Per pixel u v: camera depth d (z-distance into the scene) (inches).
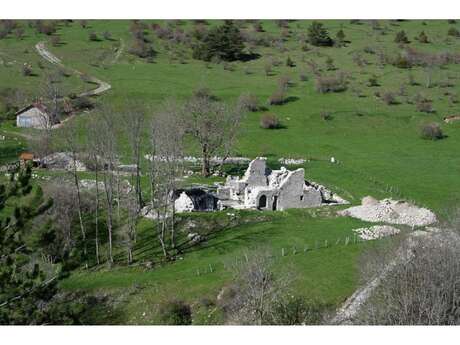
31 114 6786.4
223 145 5984.3
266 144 6855.3
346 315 2913.4
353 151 6727.4
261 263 3169.3
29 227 2541.8
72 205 4347.9
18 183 2438.5
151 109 7145.7
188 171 5639.8
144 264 3836.1
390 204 4581.7
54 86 7549.2
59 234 3885.3
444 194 5182.1
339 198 5024.6
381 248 3208.7
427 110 7834.6
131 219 4104.3
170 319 3176.7
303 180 4672.7
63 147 5526.6
